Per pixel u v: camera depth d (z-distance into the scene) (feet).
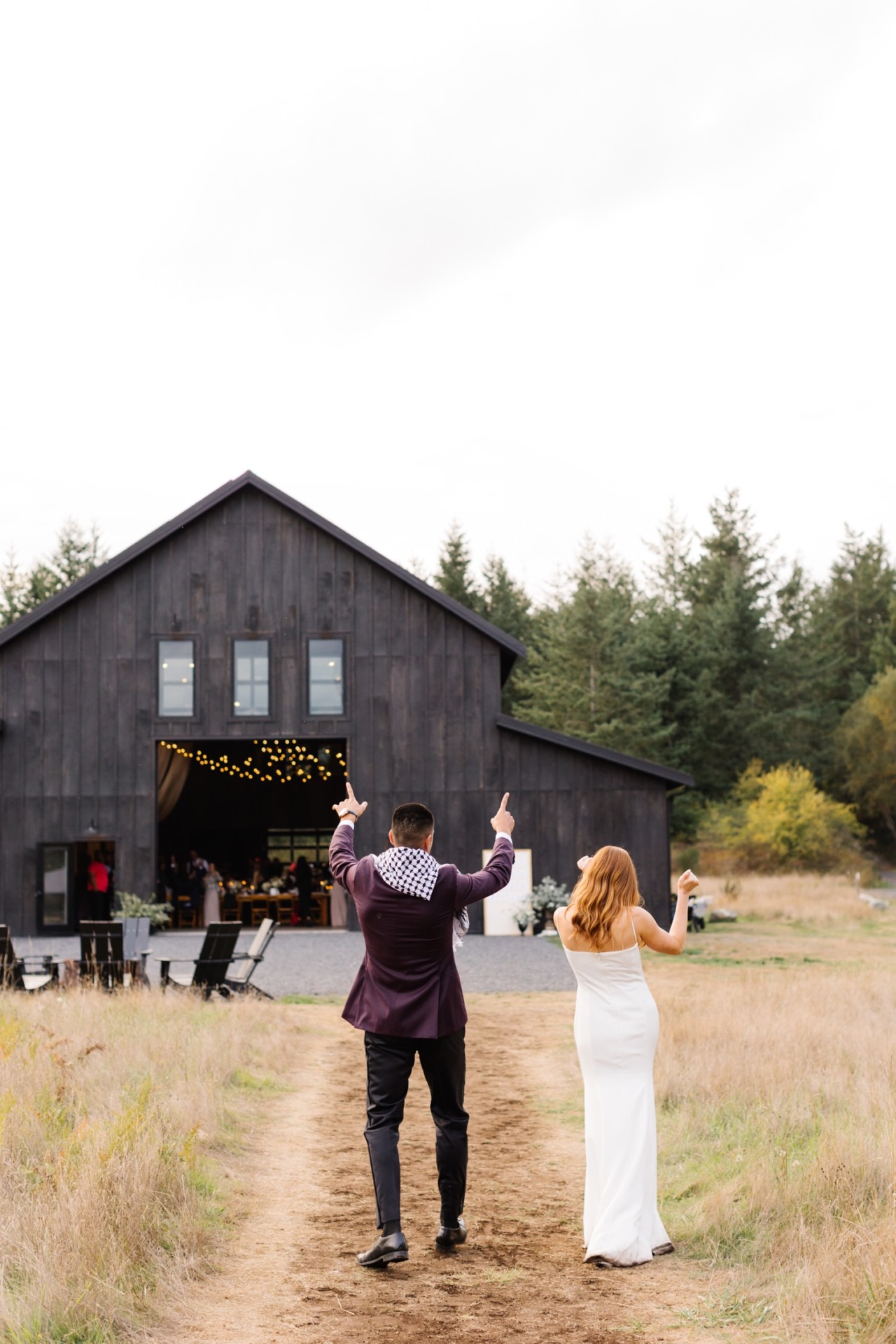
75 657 82.02
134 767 81.30
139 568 82.84
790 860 132.77
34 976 48.19
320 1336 13.98
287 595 82.89
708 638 178.29
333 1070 32.58
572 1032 39.45
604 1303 15.15
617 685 156.46
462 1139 17.31
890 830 178.70
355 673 82.43
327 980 54.49
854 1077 26.32
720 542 198.90
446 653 82.58
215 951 44.57
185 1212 17.67
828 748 183.32
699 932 80.38
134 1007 38.45
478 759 81.82
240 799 107.34
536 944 72.54
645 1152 17.21
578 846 80.89
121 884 80.43
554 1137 25.26
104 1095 24.50
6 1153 18.66
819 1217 17.01
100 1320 13.93
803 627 206.59
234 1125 25.05
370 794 81.71
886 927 85.05
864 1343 13.08
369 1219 19.02
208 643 82.43
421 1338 13.96
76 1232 15.46
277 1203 19.86
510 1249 17.51
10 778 81.00
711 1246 17.12
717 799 171.53
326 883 91.20
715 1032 32.22
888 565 231.50
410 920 16.60
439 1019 16.67
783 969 57.00
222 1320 14.51
